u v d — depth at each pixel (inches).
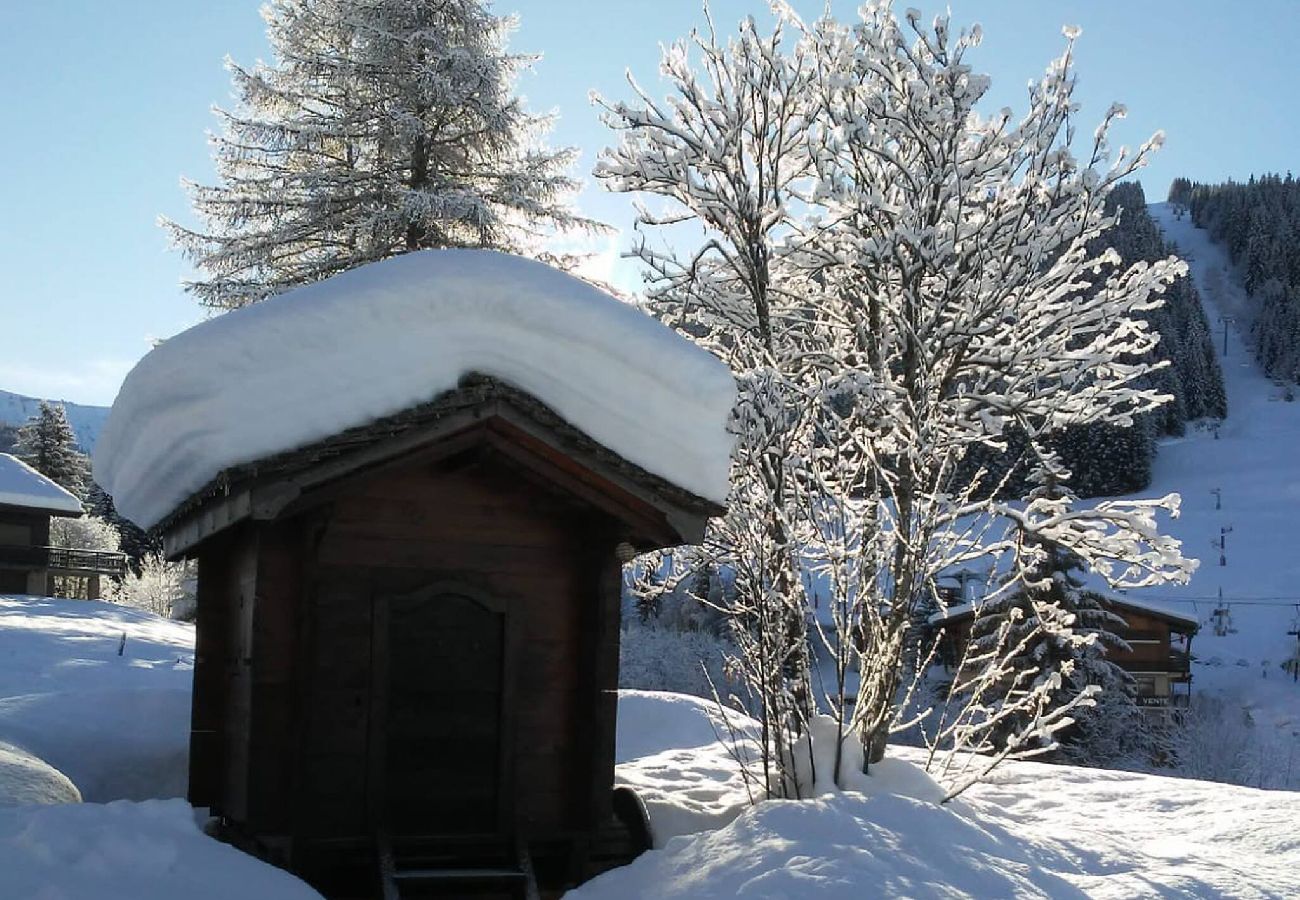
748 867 220.4
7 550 1498.5
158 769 366.0
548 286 249.3
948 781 357.7
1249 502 3019.2
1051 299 350.0
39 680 697.6
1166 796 345.1
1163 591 2364.7
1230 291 6077.8
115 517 2247.8
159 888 194.7
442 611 267.6
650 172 352.2
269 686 251.6
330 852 249.0
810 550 339.0
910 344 336.8
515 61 868.6
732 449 268.5
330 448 231.1
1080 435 2773.1
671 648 1099.9
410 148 821.9
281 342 228.8
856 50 352.8
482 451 253.0
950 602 957.2
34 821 205.6
